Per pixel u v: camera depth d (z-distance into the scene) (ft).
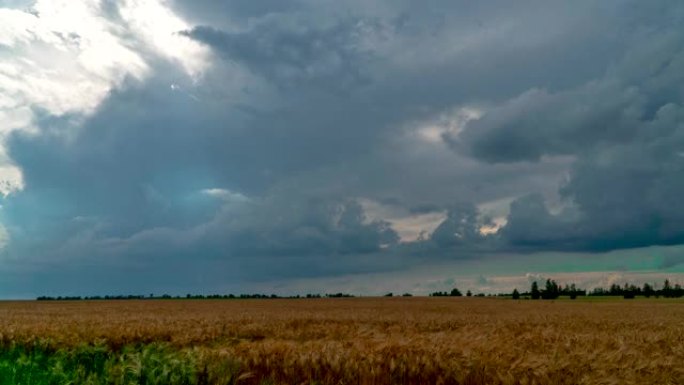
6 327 71.36
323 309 171.94
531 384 33.53
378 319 111.55
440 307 195.93
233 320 100.53
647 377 33.99
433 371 38.40
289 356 40.98
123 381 34.88
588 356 37.35
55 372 36.19
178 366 36.01
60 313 138.72
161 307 194.59
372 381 37.45
